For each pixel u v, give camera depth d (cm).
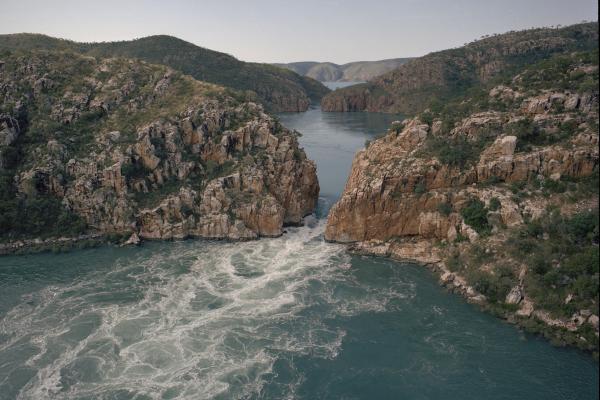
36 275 8744
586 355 6084
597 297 6456
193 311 7431
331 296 7844
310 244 10081
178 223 10525
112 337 6750
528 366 5975
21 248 9812
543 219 7775
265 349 6469
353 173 11288
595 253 6800
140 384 5769
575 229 7275
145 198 10912
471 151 9325
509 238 7831
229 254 9631
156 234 10425
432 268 8700
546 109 9031
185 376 5919
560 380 5700
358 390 5684
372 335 6769
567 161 8238
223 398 5541
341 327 6975
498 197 8544
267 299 7781
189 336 6769
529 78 10019
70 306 7606
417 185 9400
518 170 8700
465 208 8800
